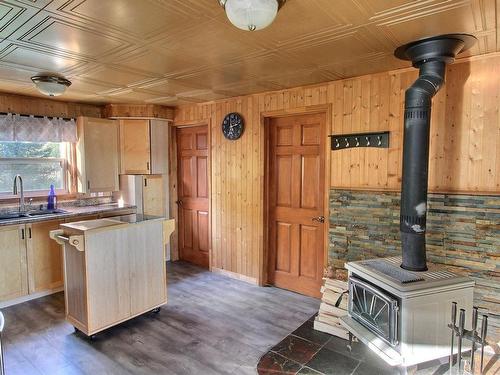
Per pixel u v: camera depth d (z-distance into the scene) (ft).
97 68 9.02
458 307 7.02
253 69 9.17
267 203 12.75
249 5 4.60
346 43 7.21
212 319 10.25
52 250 12.31
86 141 13.66
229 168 13.61
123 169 14.89
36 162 13.38
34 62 8.45
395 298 6.72
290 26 6.29
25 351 8.54
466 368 7.17
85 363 8.02
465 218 8.26
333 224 10.70
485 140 7.98
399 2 5.33
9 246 11.25
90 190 13.82
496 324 7.92
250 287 12.83
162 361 8.11
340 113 10.44
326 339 9.07
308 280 12.00
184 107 15.12
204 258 15.47
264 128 12.41
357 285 7.86
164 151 15.48
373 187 9.83
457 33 6.63
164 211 15.74
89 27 6.24
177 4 5.33
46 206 13.38
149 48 7.43
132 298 9.77
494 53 7.74
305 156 11.78
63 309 11.04
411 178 7.35
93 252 8.77
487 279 8.04
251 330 9.59
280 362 8.05
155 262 10.39
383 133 9.55
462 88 8.20
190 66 8.89
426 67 7.32
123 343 8.90
